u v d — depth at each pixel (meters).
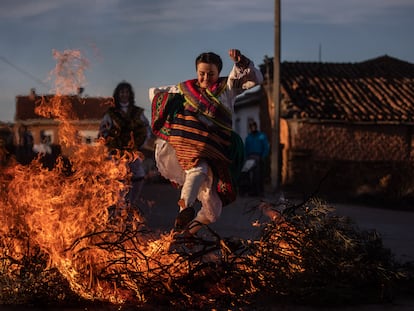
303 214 5.88
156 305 5.18
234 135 6.15
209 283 5.46
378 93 30.20
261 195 20.34
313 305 5.40
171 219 11.73
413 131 28.48
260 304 5.31
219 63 6.03
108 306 5.12
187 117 5.96
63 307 5.10
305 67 32.47
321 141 27.81
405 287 6.02
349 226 6.07
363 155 28.09
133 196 8.24
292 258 5.61
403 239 9.84
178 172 6.22
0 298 5.12
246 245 5.60
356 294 5.53
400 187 19.94
